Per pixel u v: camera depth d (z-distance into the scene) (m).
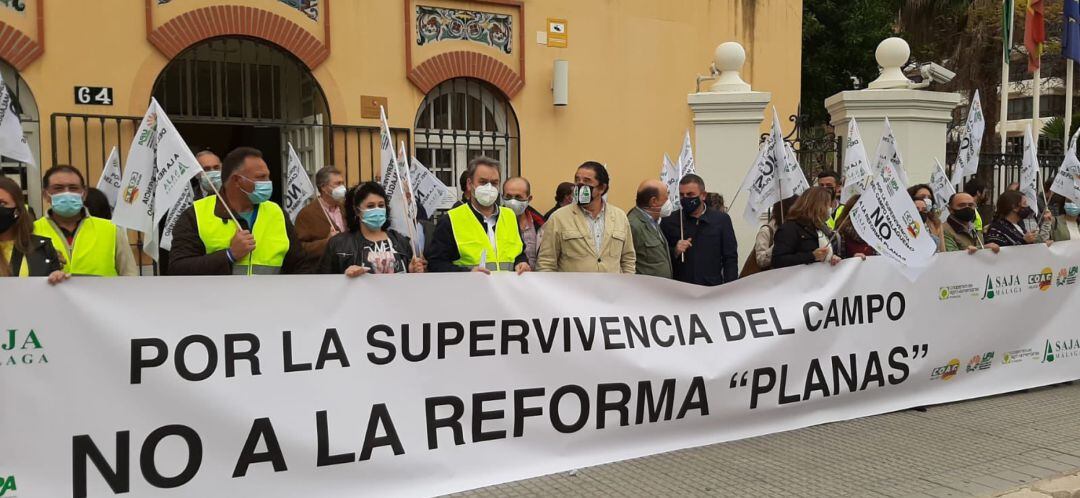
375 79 9.34
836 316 5.83
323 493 4.12
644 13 11.09
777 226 6.65
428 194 7.42
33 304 3.60
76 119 7.87
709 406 5.29
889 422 5.86
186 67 9.47
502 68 10.05
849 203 6.53
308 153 9.41
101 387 3.70
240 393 3.96
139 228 4.79
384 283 4.33
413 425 4.36
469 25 9.88
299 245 4.89
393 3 9.41
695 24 11.51
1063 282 6.98
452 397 4.48
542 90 10.40
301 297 4.13
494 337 4.61
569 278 4.88
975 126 8.66
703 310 5.33
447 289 4.49
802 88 20.86
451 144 10.12
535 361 4.72
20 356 3.56
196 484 3.86
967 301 6.45
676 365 5.16
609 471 4.80
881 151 7.09
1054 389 6.92
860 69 21.09
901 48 9.66
